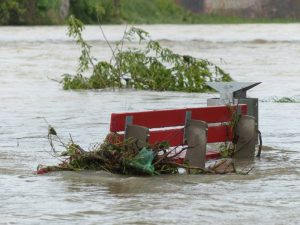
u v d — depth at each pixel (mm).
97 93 48406
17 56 85125
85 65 50969
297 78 59719
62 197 20828
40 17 171125
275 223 18375
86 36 127250
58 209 19625
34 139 30359
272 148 28578
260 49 98062
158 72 50312
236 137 26656
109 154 23766
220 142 27109
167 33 143750
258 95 47844
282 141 30047
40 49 96562
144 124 24234
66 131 32375
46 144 29172
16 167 24703
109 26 173000
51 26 166250
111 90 50031
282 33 144750
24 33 137875
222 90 27703
